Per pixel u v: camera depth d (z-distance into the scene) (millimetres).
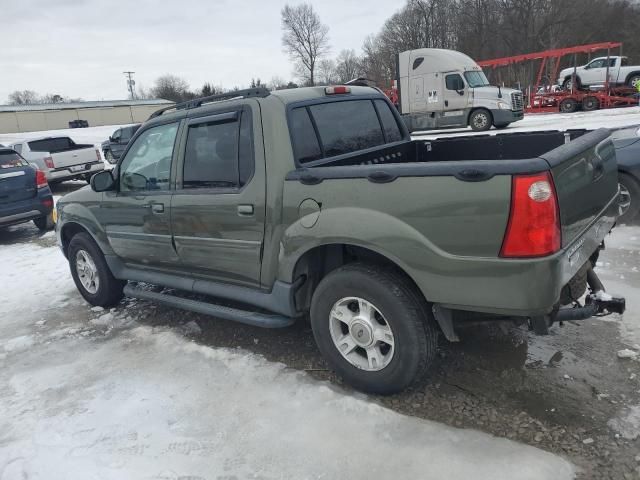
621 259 5055
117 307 5227
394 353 2992
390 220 2824
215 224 3697
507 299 2586
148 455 2830
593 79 24438
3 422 3293
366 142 4074
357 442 2775
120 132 21984
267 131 3355
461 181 2592
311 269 3441
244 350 3959
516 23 57188
